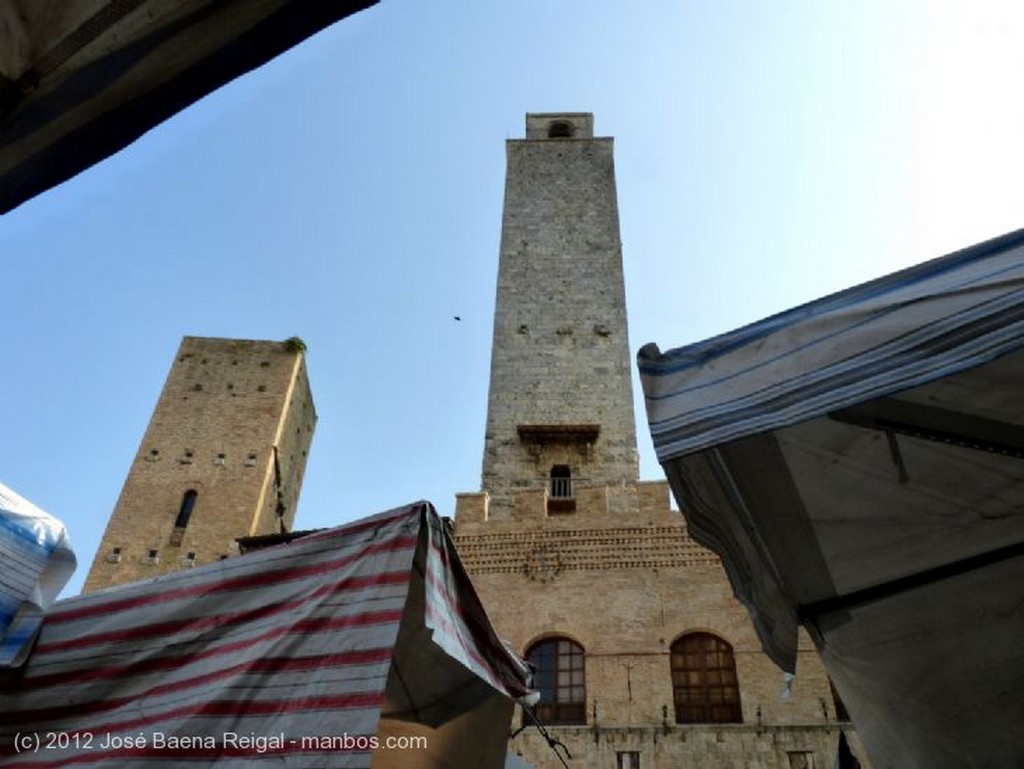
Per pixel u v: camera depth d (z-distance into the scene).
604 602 19.30
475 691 7.90
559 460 28.52
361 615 5.55
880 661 6.37
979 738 6.05
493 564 20.50
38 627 6.58
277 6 3.49
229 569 6.39
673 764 16.42
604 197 39.81
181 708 5.53
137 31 3.51
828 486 5.84
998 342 4.36
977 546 5.95
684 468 5.71
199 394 37.59
